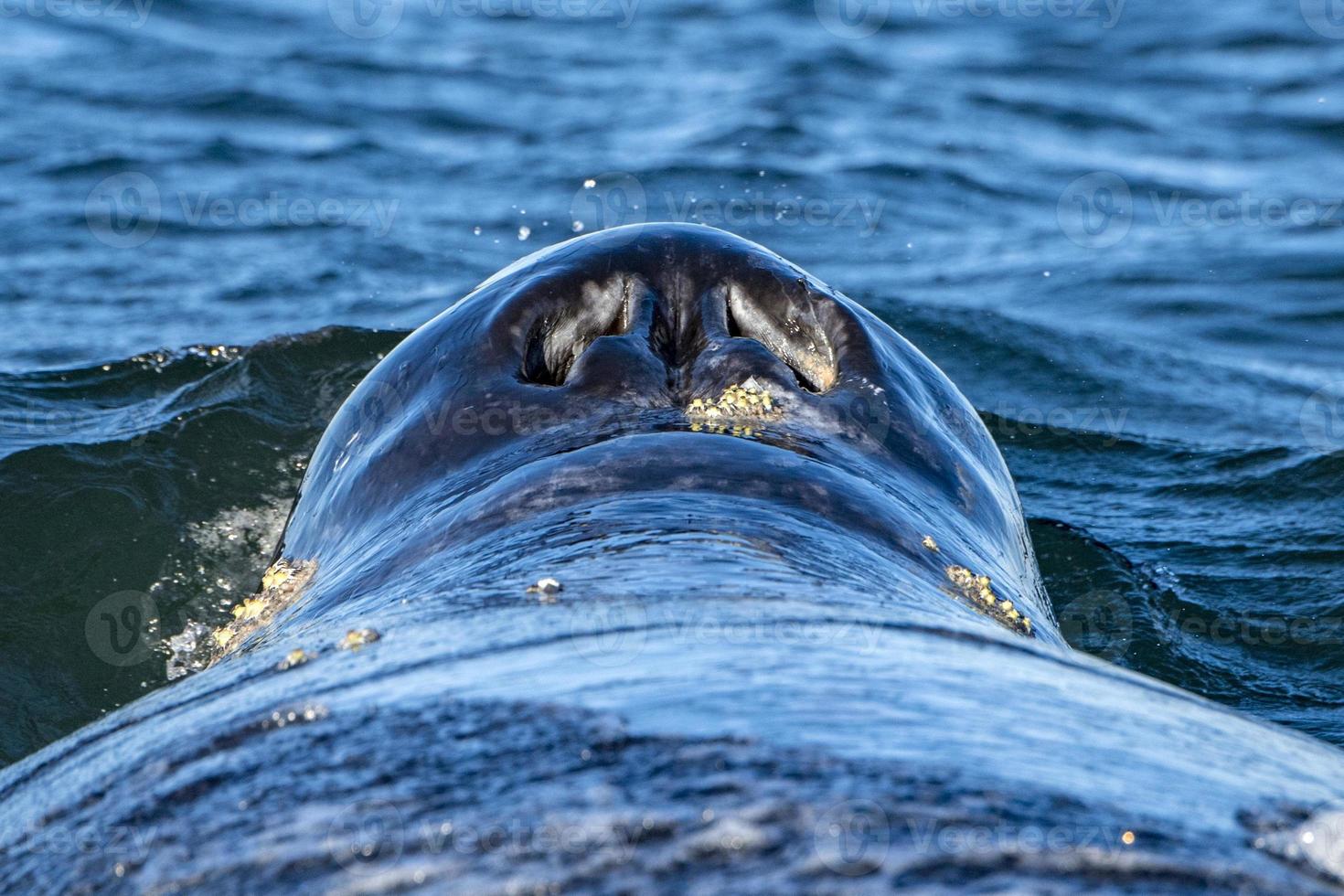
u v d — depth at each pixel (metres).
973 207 46.56
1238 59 65.56
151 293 34.16
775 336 16.31
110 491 21.20
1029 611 13.80
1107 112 58.00
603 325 16.41
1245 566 22.31
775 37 67.75
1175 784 7.33
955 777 6.85
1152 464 26.81
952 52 66.44
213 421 23.30
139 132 48.75
